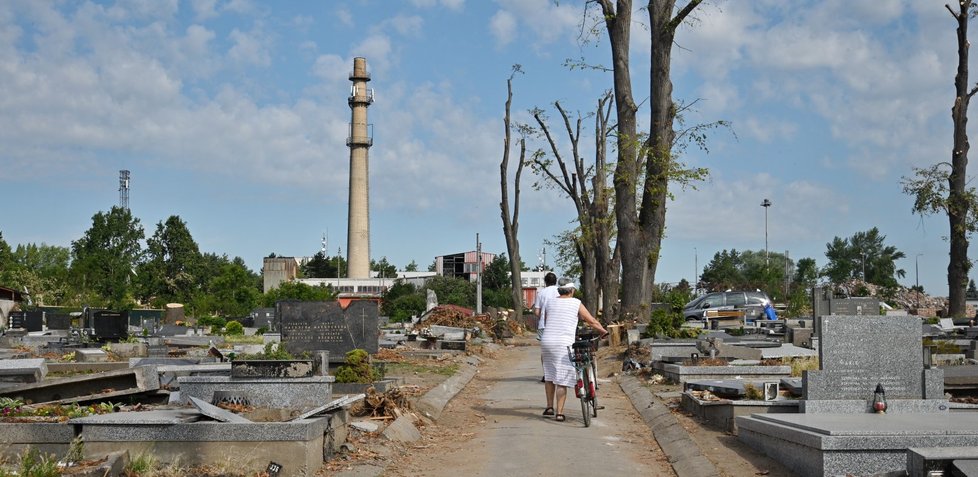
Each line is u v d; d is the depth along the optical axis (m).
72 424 9.12
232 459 9.05
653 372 19.11
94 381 13.09
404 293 84.56
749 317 41.41
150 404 12.36
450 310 41.38
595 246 39.81
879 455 8.66
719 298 44.25
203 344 29.38
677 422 12.48
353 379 14.99
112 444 9.15
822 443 8.67
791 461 9.48
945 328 30.42
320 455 9.60
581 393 12.93
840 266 115.56
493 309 50.56
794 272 115.56
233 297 73.75
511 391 17.59
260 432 9.09
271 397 12.34
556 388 13.42
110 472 8.45
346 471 9.37
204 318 50.25
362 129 93.06
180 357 21.67
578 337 13.62
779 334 28.45
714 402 12.19
